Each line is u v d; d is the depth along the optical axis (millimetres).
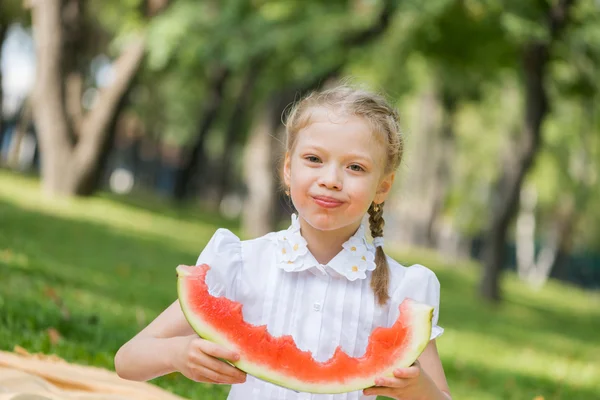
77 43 18484
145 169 47562
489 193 36250
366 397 3145
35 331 5969
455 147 32875
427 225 30359
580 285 55406
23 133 30219
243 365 2740
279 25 17938
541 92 18281
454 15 17438
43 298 7301
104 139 18500
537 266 43562
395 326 2838
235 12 18359
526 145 18688
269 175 19469
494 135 33156
